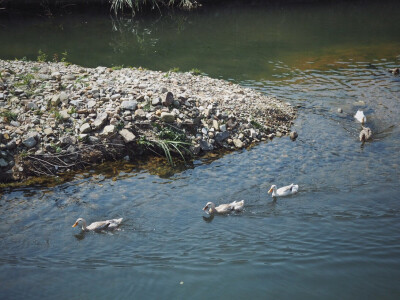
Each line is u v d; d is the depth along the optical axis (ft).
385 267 37.65
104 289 35.78
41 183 49.78
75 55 101.76
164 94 60.18
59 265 38.06
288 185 49.44
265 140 60.54
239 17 149.89
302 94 77.36
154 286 36.09
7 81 63.57
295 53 104.32
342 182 49.73
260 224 43.32
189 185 49.85
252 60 98.58
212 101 63.93
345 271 37.35
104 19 148.05
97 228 41.91
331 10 160.15
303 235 41.60
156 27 136.46
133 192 48.32
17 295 34.94
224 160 55.31
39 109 58.03
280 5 170.50
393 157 55.26
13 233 41.60
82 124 56.03
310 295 35.12
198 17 151.02
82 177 51.06
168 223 43.42
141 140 55.77
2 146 51.72
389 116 67.77
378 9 160.45
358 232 41.75
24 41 114.52
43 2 158.71
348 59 98.73
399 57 99.14
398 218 43.50
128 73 73.77
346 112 69.56
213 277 36.96
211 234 42.01
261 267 37.88
